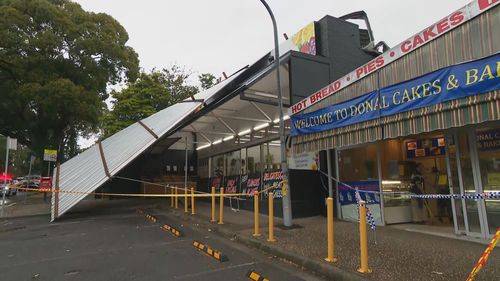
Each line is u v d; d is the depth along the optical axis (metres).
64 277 5.68
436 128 6.41
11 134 26.78
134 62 24.97
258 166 14.89
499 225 6.84
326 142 9.18
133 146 13.84
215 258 6.80
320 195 11.65
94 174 13.34
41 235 9.48
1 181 27.59
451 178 7.77
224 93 14.25
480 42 6.10
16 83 21.39
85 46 21.39
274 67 12.06
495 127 6.98
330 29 13.01
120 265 6.34
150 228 10.48
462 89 5.94
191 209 13.92
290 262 6.46
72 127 33.50
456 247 6.66
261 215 12.26
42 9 20.23
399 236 7.87
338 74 12.85
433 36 6.88
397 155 9.88
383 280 4.92
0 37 19.42
